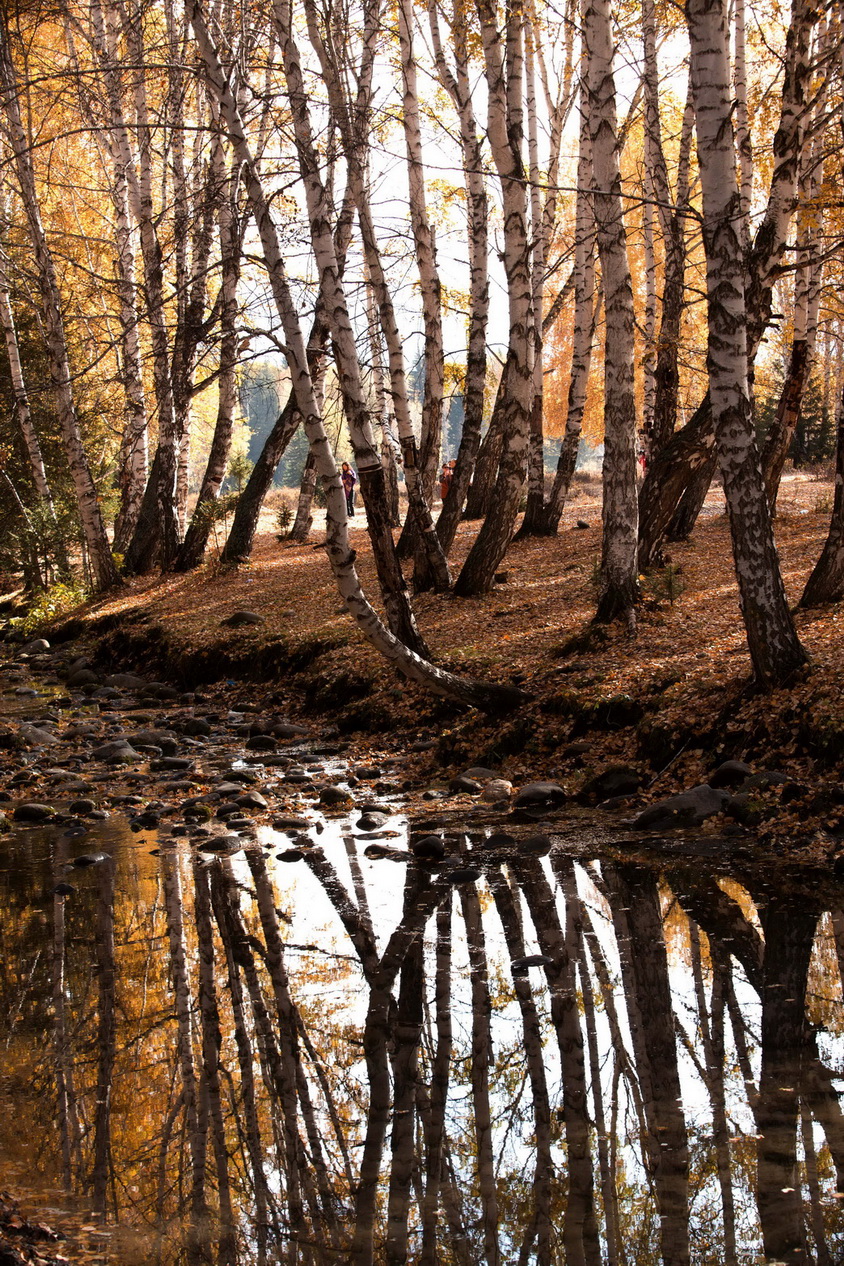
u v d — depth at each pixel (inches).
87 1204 148.4
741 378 343.0
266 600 769.6
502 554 646.5
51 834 365.7
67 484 1213.7
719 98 324.5
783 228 489.7
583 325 855.1
